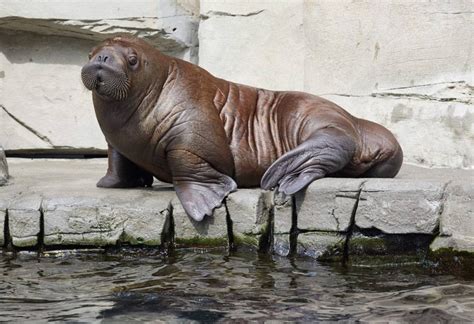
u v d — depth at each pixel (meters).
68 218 14.72
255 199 14.52
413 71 19.47
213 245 14.67
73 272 13.38
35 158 22.19
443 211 13.66
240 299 11.64
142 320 10.72
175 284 12.49
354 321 10.61
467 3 18.80
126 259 14.33
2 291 12.23
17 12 21.38
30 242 14.74
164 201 14.87
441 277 13.06
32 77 22.23
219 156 15.29
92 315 10.97
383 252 13.94
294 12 20.86
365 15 20.00
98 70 14.72
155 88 15.32
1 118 22.22
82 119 22.03
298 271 13.36
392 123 19.67
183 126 15.16
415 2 19.36
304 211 14.40
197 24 22.03
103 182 16.22
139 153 15.56
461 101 18.94
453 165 18.86
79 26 21.42
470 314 10.89
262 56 21.20
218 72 21.44
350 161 15.74
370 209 13.95
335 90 20.42
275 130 16.22
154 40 21.66
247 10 21.22
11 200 15.02
